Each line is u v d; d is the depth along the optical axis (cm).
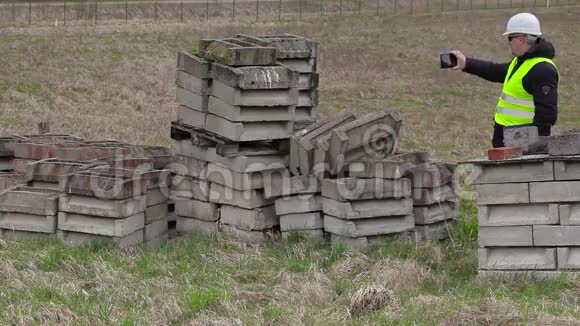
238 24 3734
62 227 873
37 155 966
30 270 766
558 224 725
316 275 756
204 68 886
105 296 714
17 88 2375
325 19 4025
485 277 749
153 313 666
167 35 3341
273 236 898
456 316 639
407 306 679
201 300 687
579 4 4512
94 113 2184
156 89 2552
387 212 863
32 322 647
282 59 941
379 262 784
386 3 4631
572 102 2548
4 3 3678
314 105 973
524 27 801
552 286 709
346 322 652
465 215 1016
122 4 3922
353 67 3039
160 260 821
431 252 833
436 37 3675
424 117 2273
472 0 4669
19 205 880
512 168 736
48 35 3072
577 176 716
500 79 867
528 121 820
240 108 867
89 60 2805
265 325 646
